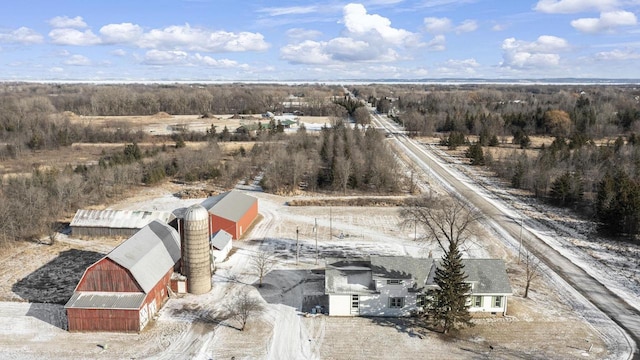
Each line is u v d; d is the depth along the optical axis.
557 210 85.00
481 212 79.38
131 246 50.34
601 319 47.47
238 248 66.50
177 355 41.44
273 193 97.12
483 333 45.03
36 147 138.50
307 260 62.16
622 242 68.75
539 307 49.88
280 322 47.12
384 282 47.81
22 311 48.78
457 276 44.31
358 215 82.25
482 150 132.12
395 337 44.50
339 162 99.06
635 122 157.38
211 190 96.69
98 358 40.84
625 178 79.00
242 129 161.88
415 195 94.38
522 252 64.69
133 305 44.81
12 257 62.66
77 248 66.25
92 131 158.50
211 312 49.00
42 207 75.62
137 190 98.06
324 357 41.31
